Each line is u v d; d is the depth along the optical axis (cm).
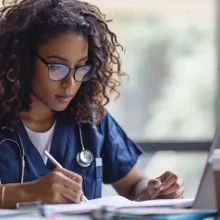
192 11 417
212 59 415
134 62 415
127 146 241
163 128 413
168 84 415
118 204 173
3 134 212
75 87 208
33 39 209
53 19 207
